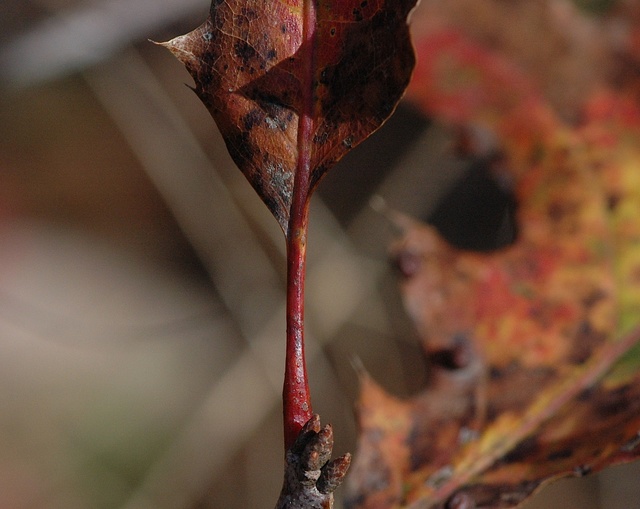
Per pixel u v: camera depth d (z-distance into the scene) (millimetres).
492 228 738
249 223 808
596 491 654
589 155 364
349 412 712
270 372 755
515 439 327
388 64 285
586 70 380
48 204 1032
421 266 352
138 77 760
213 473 747
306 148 289
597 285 346
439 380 337
